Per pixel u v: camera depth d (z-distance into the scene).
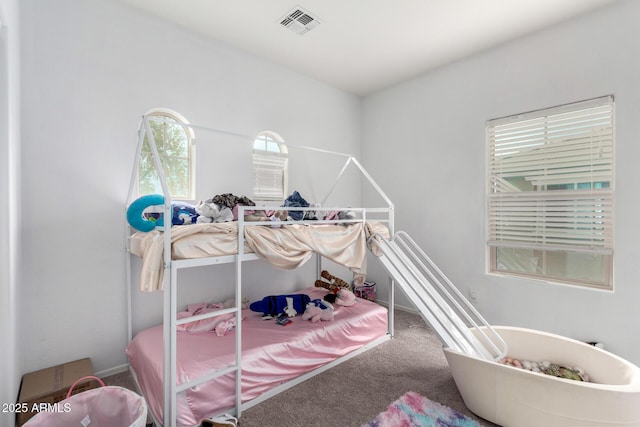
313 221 2.22
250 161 3.06
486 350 2.08
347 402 1.90
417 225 3.60
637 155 2.20
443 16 2.45
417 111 3.59
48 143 2.02
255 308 2.71
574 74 2.46
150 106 2.45
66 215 2.09
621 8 2.24
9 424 1.42
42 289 2.00
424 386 2.08
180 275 2.63
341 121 3.96
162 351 1.91
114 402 1.38
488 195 3.03
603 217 2.37
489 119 2.98
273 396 1.96
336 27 2.61
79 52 2.13
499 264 3.01
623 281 2.25
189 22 2.55
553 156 2.62
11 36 1.47
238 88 2.97
